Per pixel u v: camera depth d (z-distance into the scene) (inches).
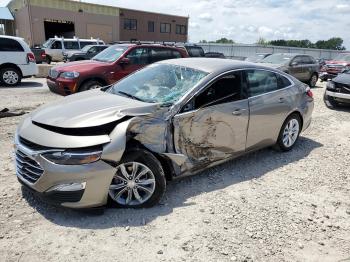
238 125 183.9
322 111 400.5
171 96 165.0
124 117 142.4
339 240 137.6
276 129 215.6
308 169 208.2
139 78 191.9
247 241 132.3
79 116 142.3
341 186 187.2
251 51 1531.7
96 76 363.9
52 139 132.2
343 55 832.3
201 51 714.8
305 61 665.0
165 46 417.7
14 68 514.0
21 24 1684.3
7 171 180.4
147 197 148.8
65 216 141.0
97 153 131.7
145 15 1963.6
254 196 168.2
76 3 1653.5
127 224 137.9
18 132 146.4
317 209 160.6
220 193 168.7
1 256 116.1
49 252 119.5
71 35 1691.7
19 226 133.0
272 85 212.1
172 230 135.9
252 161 214.8
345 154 241.0
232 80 183.2
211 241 130.6
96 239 127.7
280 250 128.6
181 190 169.2
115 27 1824.6
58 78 366.3
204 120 165.9
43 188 132.2
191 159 164.6
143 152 143.3
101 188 134.6
